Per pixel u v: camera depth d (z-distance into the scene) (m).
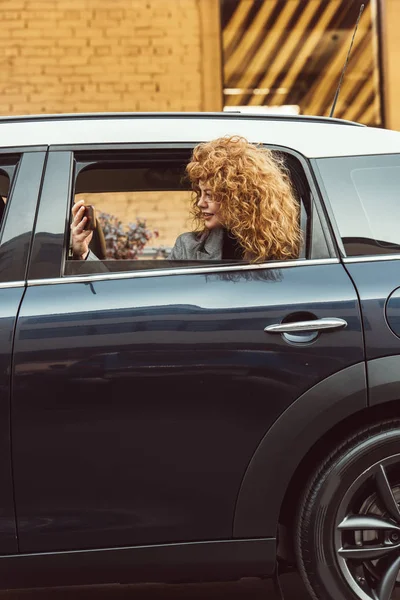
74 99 8.59
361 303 2.91
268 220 2.91
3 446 2.78
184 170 3.26
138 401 2.81
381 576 3.02
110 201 5.25
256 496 2.87
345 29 8.66
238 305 2.88
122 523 2.84
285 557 3.06
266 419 2.85
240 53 8.65
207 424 2.83
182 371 2.83
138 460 2.82
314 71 8.69
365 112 8.70
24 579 2.85
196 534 2.87
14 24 8.49
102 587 3.77
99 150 3.04
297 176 3.09
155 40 8.56
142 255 5.41
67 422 2.80
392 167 3.12
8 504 2.80
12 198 2.98
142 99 8.62
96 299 2.87
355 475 2.96
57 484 2.81
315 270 2.96
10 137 3.04
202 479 2.85
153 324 2.85
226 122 3.12
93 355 2.81
